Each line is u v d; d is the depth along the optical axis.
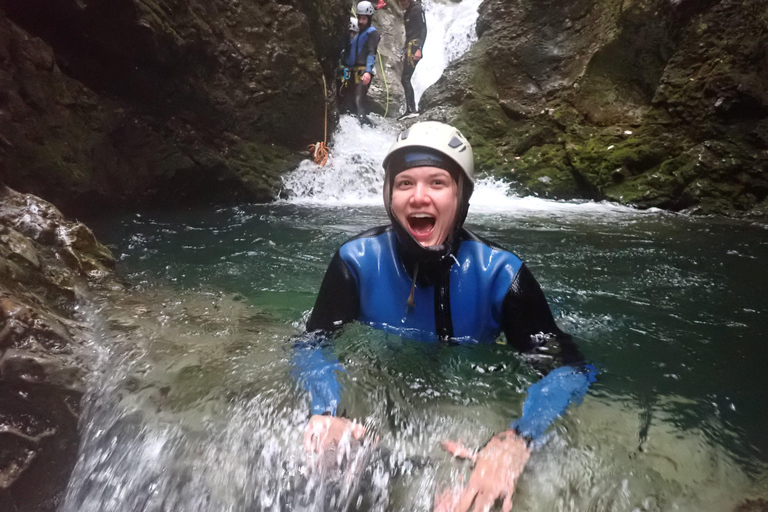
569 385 1.86
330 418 1.71
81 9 5.39
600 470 1.56
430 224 2.05
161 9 6.09
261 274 3.62
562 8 10.03
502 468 1.55
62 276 2.80
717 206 6.96
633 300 3.11
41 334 2.03
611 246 4.59
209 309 2.82
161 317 2.63
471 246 2.17
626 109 8.76
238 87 7.33
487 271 2.10
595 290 3.29
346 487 1.57
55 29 5.55
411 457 1.62
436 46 14.92
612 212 6.90
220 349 2.28
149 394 1.95
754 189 7.02
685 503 1.45
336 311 2.17
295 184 7.61
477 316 2.12
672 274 3.67
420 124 2.09
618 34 8.90
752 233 5.36
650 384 2.06
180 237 4.75
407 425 1.74
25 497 1.71
